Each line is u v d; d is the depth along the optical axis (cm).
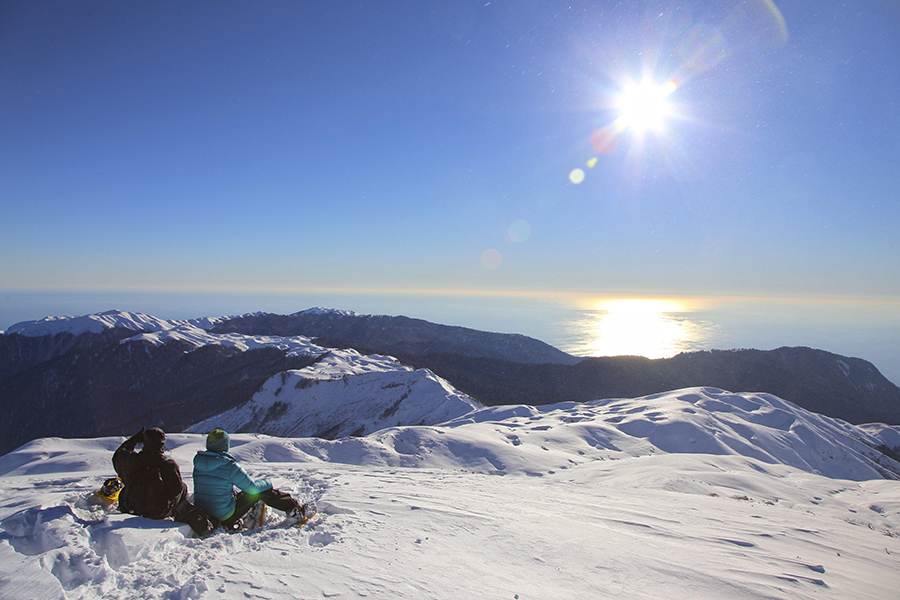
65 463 3331
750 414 7762
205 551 425
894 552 827
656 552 562
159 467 512
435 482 1194
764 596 448
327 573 384
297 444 3856
